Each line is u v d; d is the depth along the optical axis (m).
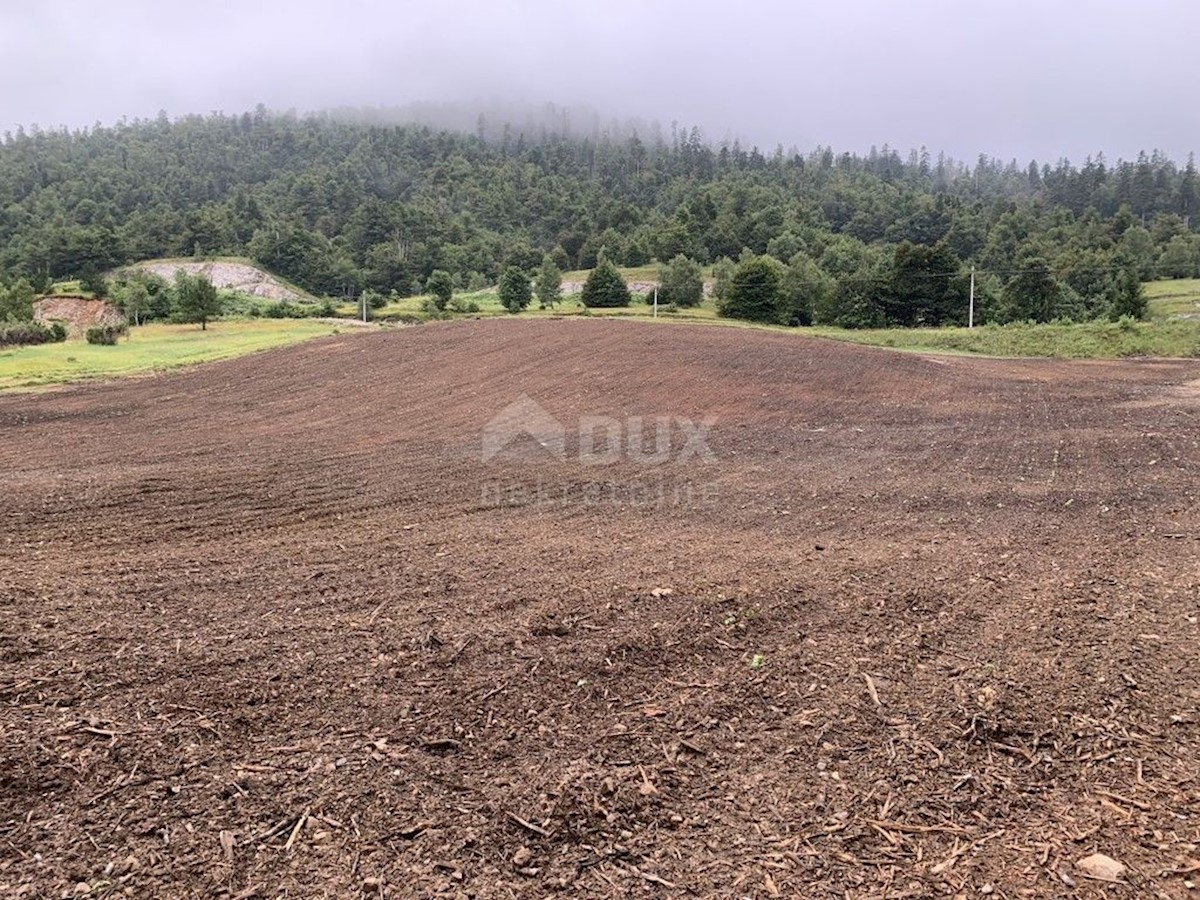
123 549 5.84
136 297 47.47
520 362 21.28
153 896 2.20
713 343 25.42
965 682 3.62
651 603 4.62
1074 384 19.48
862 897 2.25
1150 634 4.20
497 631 4.14
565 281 80.44
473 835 2.48
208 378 19.44
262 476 9.01
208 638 3.97
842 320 50.00
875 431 12.91
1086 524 6.72
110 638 3.92
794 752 3.01
